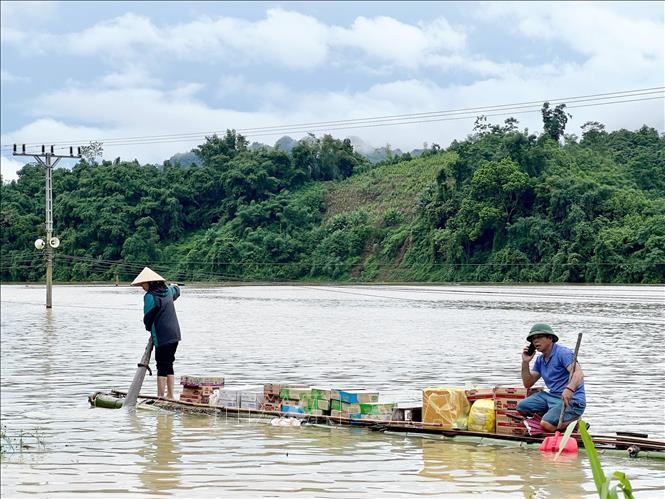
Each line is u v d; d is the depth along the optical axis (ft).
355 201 300.40
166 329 50.37
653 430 40.98
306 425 43.16
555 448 36.76
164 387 53.88
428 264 232.32
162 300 50.34
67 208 303.89
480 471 33.24
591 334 86.74
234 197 307.37
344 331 100.07
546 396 38.42
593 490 30.32
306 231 286.46
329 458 35.65
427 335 93.25
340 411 43.42
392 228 265.75
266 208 293.84
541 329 38.65
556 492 30.07
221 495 29.86
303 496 29.71
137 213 302.04
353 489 30.63
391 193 293.23
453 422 40.24
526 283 178.81
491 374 61.62
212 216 309.63
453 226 223.10
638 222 140.46
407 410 42.70
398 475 32.65
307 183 320.91
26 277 296.30
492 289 177.88
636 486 30.83
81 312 145.28
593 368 63.52
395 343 85.51
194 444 38.70
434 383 57.31
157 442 39.24
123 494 30.04
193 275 278.26
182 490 30.53
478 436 39.09
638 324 95.61
